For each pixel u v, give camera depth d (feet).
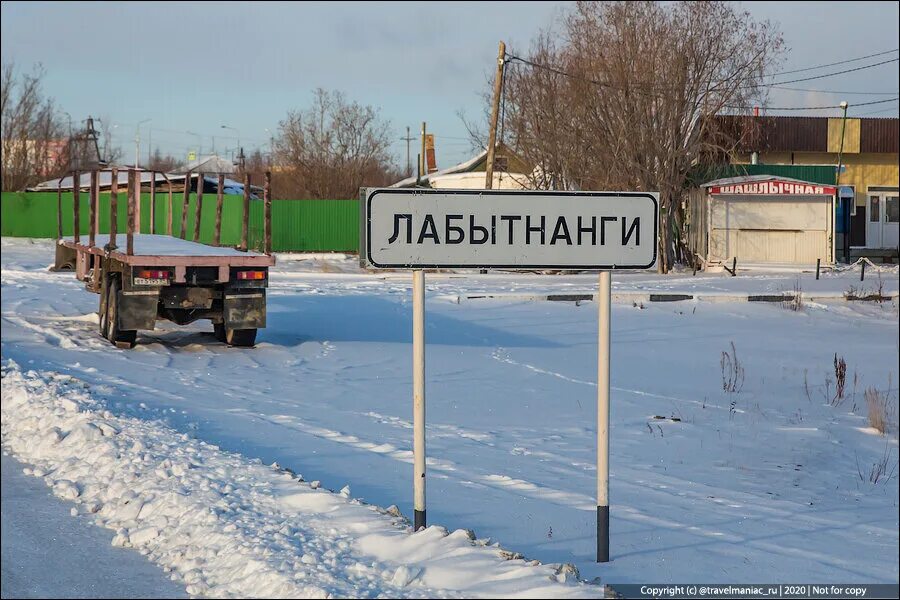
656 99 128.06
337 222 157.89
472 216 20.51
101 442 28.66
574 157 134.21
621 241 20.84
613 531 22.95
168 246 60.75
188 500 22.67
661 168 128.26
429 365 54.85
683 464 33.73
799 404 49.08
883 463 36.27
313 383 47.24
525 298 86.48
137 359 50.96
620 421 41.37
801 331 76.43
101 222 152.25
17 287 80.84
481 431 37.14
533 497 26.04
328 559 18.70
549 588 16.60
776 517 26.18
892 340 73.15
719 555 21.35
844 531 24.88
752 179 131.13
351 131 231.71
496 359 58.13
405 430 36.32
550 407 44.01
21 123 209.77
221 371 49.03
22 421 32.94
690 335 72.49
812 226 132.67
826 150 156.15
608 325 20.35
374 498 25.04
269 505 22.65
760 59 132.05
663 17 131.95
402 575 17.54
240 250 62.44
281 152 234.79
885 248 161.48
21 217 164.25
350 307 79.25
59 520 22.72
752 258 133.69
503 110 141.79
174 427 32.94
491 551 19.03
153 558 19.99
